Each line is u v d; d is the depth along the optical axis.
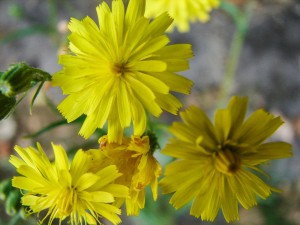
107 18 0.07
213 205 0.07
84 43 0.07
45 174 0.08
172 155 0.07
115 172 0.07
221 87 0.16
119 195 0.07
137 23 0.07
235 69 0.16
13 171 0.16
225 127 0.07
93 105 0.07
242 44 0.16
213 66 0.16
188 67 0.07
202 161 0.07
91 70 0.07
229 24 0.16
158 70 0.07
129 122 0.07
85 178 0.07
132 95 0.07
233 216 0.07
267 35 0.16
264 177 0.14
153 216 0.12
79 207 0.08
